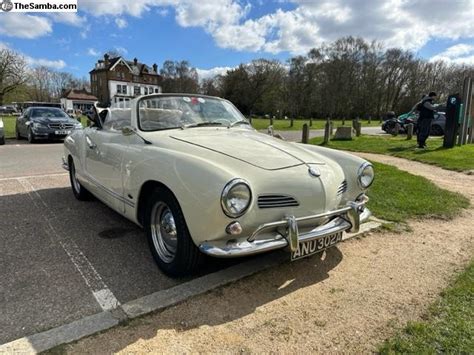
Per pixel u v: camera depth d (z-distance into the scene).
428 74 64.50
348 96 64.62
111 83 78.62
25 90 44.06
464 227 4.27
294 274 2.98
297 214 2.66
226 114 4.17
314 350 2.06
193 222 2.45
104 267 3.06
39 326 2.21
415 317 2.38
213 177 2.36
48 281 2.79
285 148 3.19
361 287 2.79
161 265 2.93
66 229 3.97
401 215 4.64
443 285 2.83
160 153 2.85
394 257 3.37
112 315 2.32
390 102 66.00
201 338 2.14
